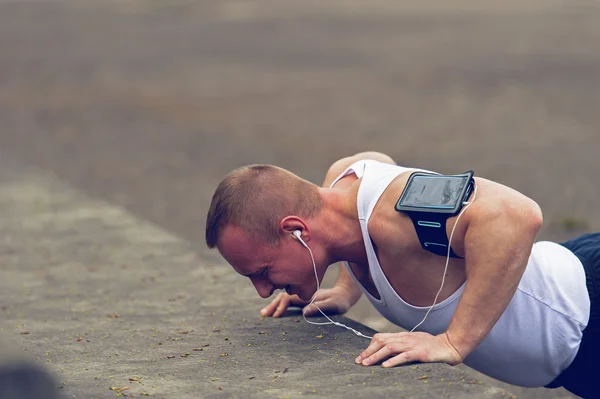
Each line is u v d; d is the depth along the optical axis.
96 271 7.71
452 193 4.46
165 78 27.70
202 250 8.45
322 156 15.93
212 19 45.88
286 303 5.93
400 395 4.20
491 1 51.53
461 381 4.32
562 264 4.82
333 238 4.81
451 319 4.73
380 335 4.77
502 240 4.34
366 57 30.11
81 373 4.81
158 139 18.56
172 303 6.52
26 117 22.14
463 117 19.58
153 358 5.09
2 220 10.27
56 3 60.25
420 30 37.47
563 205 11.91
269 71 28.22
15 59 33.31
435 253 4.59
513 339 4.74
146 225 9.79
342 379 4.49
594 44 30.25
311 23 42.16
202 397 4.34
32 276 7.59
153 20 46.53
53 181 12.99
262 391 4.38
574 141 16.59
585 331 4.78
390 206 4.66
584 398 5.00
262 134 18.59
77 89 26.34
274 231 4.71
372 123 19.34
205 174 14.98
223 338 5.46
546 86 23.00
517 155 15.44
